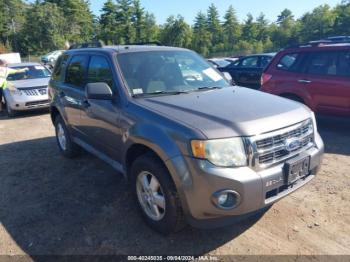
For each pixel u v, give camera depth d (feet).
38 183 15.71
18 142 23.22
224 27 260.01
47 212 12.92
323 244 10.21
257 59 40.34
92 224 11.89
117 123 12.32
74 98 16.02
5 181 16.21
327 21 233.14
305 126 10.75
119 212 12.55
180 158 9.42
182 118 10.03
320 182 14.21
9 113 32.63
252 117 9.84
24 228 11.92
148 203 11.19
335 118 21.48
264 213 11.97
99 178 15.80
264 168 9.47
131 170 11.56
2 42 226.79
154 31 243.40
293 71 22.93
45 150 20.83
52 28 215.51
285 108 10.84
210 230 11.17
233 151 9.16
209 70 15.01
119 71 12.89
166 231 10.62
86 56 15.71
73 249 10.59
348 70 20.39
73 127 16.99
